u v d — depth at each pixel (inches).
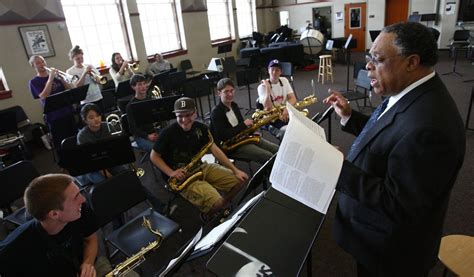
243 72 203.6
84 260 60.5
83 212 61.6
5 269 50.6
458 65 296.4
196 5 313.1
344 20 436.1
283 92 137.0
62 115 154.1
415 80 35.4
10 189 85.0
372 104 204.8
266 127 134.0
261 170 47.1
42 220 52.7
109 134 112.5
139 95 139.3
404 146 33.2
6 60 169.9
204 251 39.2
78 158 89.1
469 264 51.1
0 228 92.8
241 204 53.0
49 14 187.6
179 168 92.1
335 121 169.9
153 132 139.8
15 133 158.1
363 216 42.8
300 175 34.8
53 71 147.8
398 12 409.4
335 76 305.3
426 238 39.9
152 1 274.8
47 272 54.8
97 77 165.6
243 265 36.8
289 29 414.6
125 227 77.2
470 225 85.7
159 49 288.7
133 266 65.1
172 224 77.0
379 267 42.6
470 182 105.0
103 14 233.9
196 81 183.6
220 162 99.9
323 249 81.9
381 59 35.5
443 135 31.5
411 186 32.5
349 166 37.0
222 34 377.7
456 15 354.6
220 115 108.3
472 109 175.3
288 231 41.7
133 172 81.8
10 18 169.2
